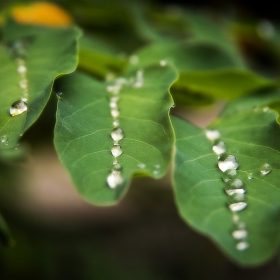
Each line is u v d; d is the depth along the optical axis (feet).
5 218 1.72
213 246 2.73
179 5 1.87
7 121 0.99
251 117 1.06
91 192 0.96
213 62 1.27
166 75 1.10
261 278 2.88
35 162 1.57
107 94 1.06
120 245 2.78
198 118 2.32
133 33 1.51
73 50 1.10
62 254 1.80
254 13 2.03
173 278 2.67
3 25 1.23
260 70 1.69
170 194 1.80
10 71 1.08
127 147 0.99
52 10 1.41
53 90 1.04
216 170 1.01
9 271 1.67
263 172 1.00
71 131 0.99
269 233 0.99
